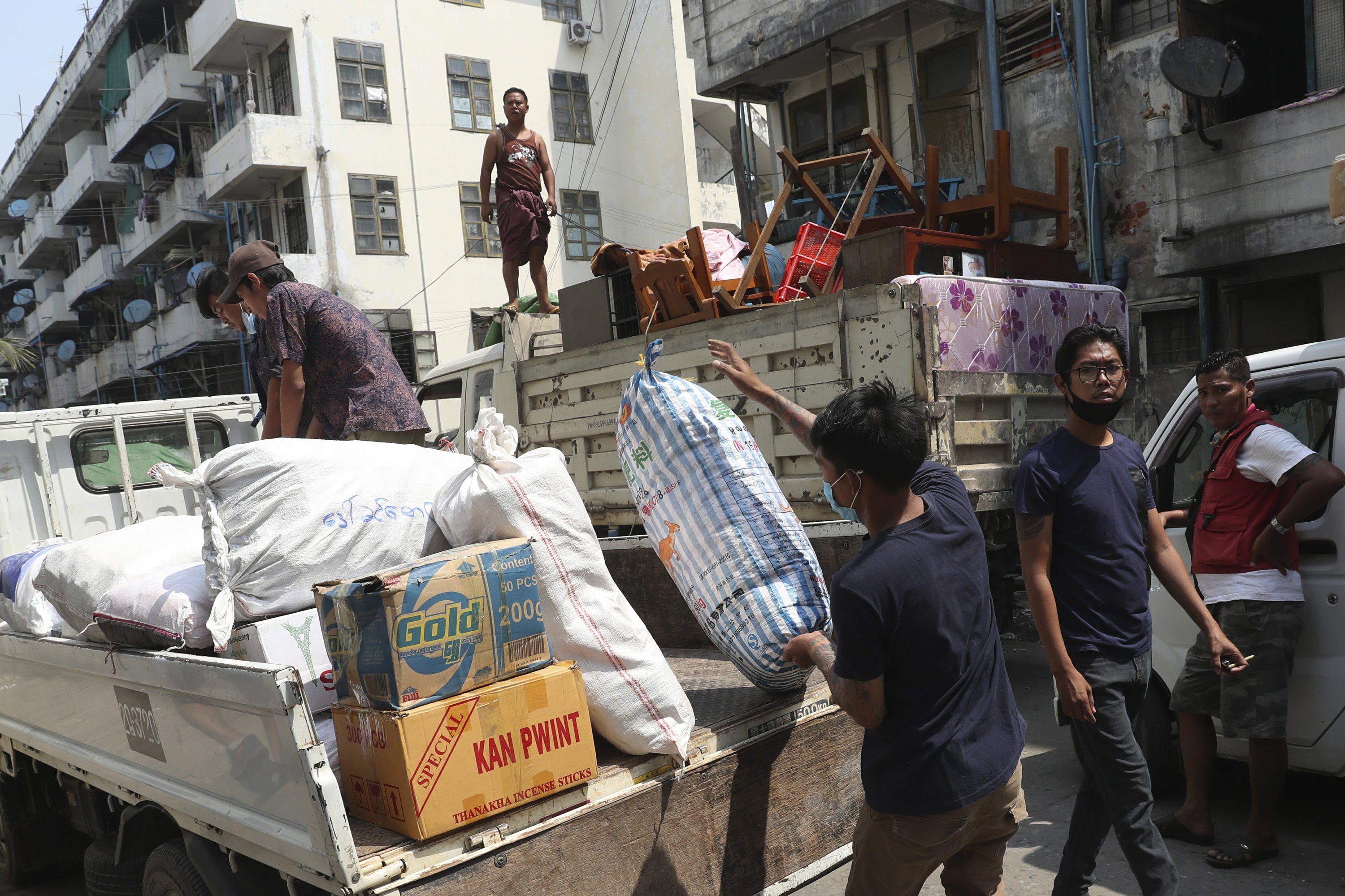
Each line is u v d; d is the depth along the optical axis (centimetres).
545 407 674
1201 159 896
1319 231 820
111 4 2658
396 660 201
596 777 228
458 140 2327
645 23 2506
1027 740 489
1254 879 325
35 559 374
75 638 321
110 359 2933
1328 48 889
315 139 2141
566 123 2498
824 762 283
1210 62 869
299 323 367
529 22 2452
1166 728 397
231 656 261
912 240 525
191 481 248
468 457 312
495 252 2358
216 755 231
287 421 368
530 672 223
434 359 2255
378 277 2195
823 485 486
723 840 252
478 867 203
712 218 2500
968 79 1195
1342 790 401
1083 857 277
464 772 205
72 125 3303
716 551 288
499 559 221
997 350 494
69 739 339
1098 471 272
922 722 209
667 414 304
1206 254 898
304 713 193
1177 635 380
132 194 2730
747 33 1334
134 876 298
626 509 618
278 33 2164
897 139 1283
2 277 4244
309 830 193
